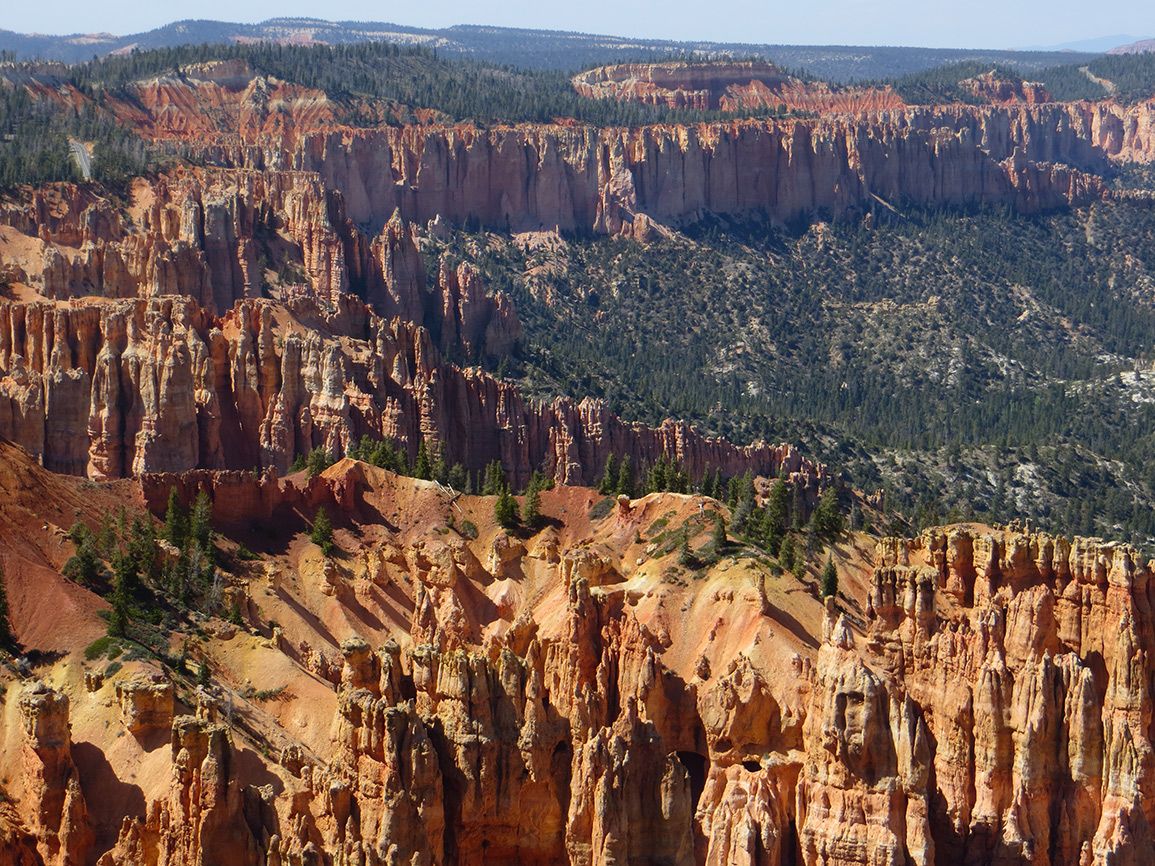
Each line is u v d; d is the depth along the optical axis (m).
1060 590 167.75
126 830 157.25
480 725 166.12
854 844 156.75
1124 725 160.38
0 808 162.12
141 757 167.00
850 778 158.50
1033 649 165.38
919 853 156.38
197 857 150.75
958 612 172.00
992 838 161.00
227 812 152.00
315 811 158.38
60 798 162.38
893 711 158.25
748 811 161.12
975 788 162.88
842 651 163.75
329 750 175.00
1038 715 160.50
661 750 163.50
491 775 165.50
